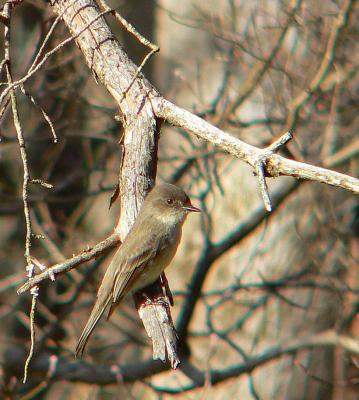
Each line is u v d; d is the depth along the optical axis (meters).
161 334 7.21
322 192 15.55
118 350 16.69
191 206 9.16
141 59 16.89
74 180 16.33
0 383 12.98
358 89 14.66
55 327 14.05
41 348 13.74
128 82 7.99
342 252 15.00
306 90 12.82
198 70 14.19
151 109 7.80
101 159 14.77
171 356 6.97
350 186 6.19
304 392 15.90
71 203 17.95
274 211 14.96
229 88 14.88
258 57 13.15
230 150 6.90
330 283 14.21
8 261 17.00
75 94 13.60
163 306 7.68
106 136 14.33
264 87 14.21
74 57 12.98
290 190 14.41
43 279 7.07
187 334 13.92
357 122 14.77
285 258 15.64
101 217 18.56
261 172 6.43
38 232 15.97
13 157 16.14
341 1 13.88
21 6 15.89
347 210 15.55
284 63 13.91
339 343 13.71
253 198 15.39
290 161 6.45
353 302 14.38
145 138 7.73
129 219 7.56
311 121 14.06
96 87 16.23
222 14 14.55
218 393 15.80
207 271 13.92
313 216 15.60
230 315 15.88
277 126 14.64
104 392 17.27
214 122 13.29
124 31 16.97
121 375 13.35
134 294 8.51
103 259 14.47
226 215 15.59
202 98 14.55
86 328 8.63
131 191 7.64
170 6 15.98
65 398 17.48
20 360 14.30
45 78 13.63
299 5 12.73
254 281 15.73
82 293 15.50
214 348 13.53
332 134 13.97
